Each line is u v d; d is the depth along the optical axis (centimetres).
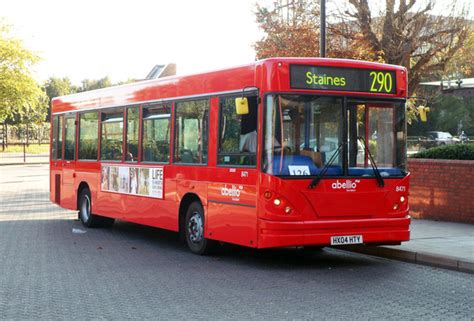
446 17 2197
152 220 1334
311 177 1010
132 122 1422
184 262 1120
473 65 2384
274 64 1011
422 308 776
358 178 1041
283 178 996
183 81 1240
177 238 1454
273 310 764
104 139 1549
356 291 874
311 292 867
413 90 2234
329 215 1020
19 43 5109
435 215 1582
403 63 2169
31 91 5206
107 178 1523
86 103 1647
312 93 1023
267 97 1010
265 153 1006
